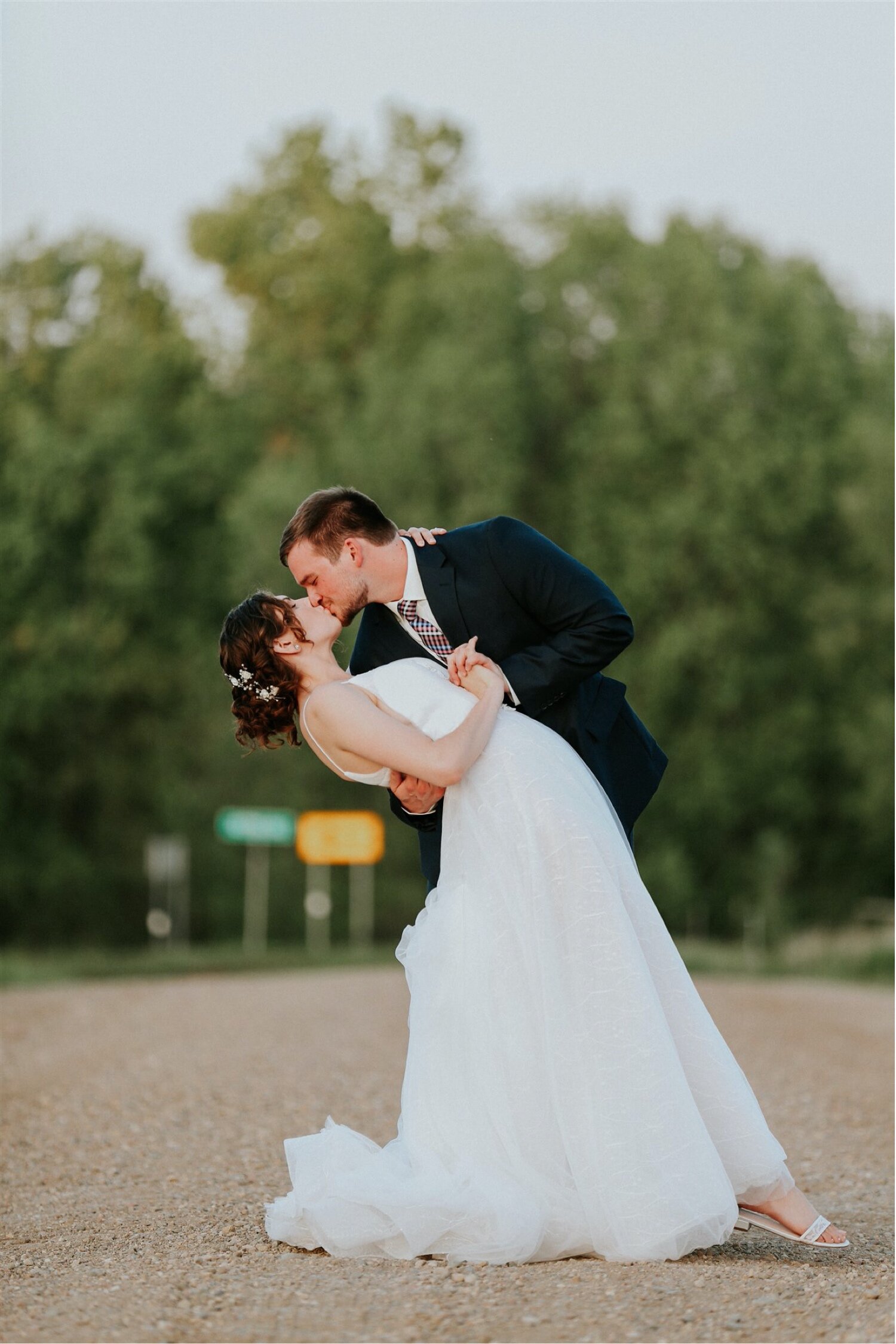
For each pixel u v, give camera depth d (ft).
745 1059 29.37
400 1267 12.66
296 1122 21.09
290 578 91.91
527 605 14.12
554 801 13.60
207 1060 27.20
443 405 92.89
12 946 95.20
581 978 13.16
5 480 92.27
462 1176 12.98
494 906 13.57
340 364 111.14
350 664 15.14
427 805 14.03
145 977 58.95
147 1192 16.71
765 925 91.15
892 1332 10.05
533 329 97.04
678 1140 12.76
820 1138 21.24
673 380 93.56
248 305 116.26
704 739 93.86
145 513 93.09
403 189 116.88
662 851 93.45
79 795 97.25
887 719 96.73
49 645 91.30
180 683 96.48
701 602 93.20
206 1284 12.01
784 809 96.22
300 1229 13.53
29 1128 20.94
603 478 94.73
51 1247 13.92
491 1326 10.52
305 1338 10.32
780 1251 13.70
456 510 92.12
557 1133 13.10
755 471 92.79
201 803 96.68
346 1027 32.42
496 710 13.82
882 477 96.73
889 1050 31.12
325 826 96.48
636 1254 12.63
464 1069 13.37
